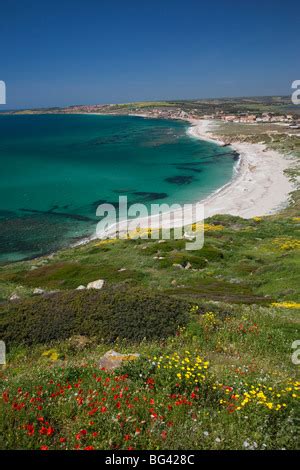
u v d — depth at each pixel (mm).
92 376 10055
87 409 8250
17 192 95750
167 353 12391
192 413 8547
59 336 15656
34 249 60156
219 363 12984
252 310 20109
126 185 105188
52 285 36688
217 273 36688
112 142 199000
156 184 106500
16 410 8055
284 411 8758
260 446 7625
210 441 7680
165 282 34188
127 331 15672
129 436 7535
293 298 26234
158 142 195750
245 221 63188
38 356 14383
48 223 72875
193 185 104688
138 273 36812
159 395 8930
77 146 185375
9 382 10000
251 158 141125
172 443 7551
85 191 98125
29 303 18719
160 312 17094
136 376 9867
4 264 54031
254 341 15711
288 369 13242
